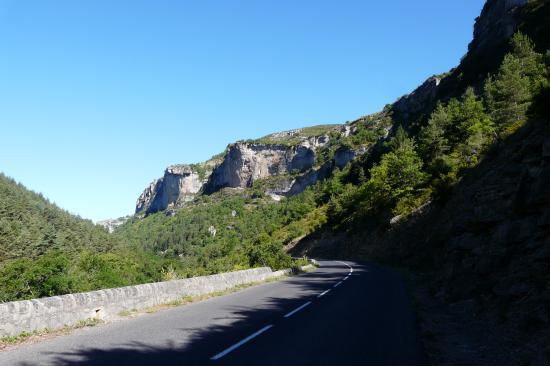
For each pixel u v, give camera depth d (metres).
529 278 9.98
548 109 15.76
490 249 13.66
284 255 38.59
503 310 9.58
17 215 129.25
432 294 16.16
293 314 11.65
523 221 12.63
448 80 132.12
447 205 32.88
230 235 183.75
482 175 23.48
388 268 36.81
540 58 74.88
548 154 12.02
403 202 56.59
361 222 71.38
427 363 6.71
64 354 6.75
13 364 6.07
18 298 23.30
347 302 14.44
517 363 6.55
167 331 8.95
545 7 102.94
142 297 12.75
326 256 75.25
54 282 23.72
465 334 9.25
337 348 7.50
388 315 11.58
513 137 21.77
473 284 13.12
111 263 52.12
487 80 83.00
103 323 10.09
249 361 6.43
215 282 18.17
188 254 169.12
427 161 68.56
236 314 11.63
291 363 6.38
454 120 66.69
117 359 6.43
